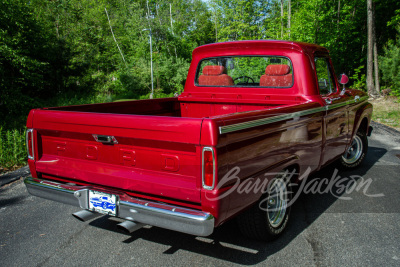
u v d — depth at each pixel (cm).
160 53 3712
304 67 369
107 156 267
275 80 389
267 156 269
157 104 432
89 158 277
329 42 2233
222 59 425
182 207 231
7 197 440
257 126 250
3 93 1388
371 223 349
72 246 309
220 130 214
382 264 272
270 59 390
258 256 287
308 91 370
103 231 341
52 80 2192
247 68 402
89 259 286
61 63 2277
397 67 1712
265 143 264
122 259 286
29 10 1684
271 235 302
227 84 427
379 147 712
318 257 284
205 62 441
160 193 242
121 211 252
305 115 322
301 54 369
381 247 299
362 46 2578
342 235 323
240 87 415
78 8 3172
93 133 263
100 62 3017
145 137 238
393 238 316
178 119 224
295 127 307
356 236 321
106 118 255
